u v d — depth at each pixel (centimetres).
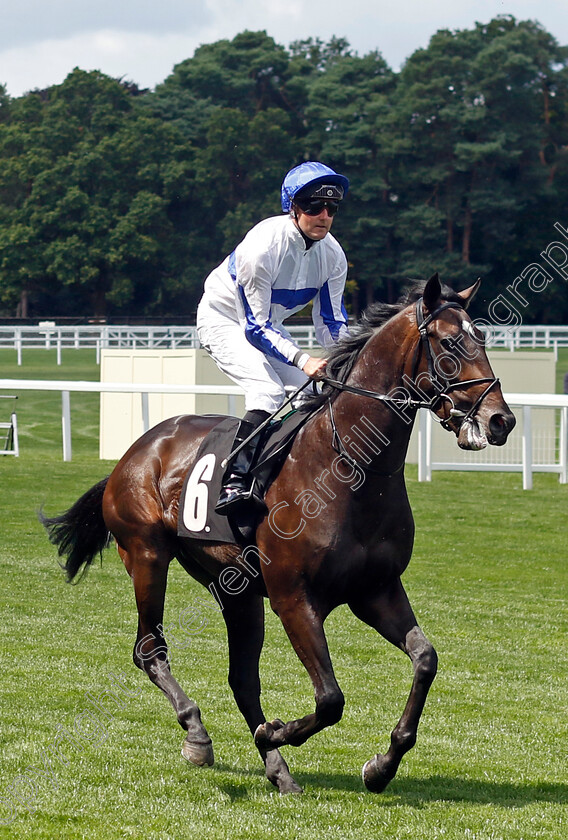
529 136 5531
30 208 5884
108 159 5922
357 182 5644
